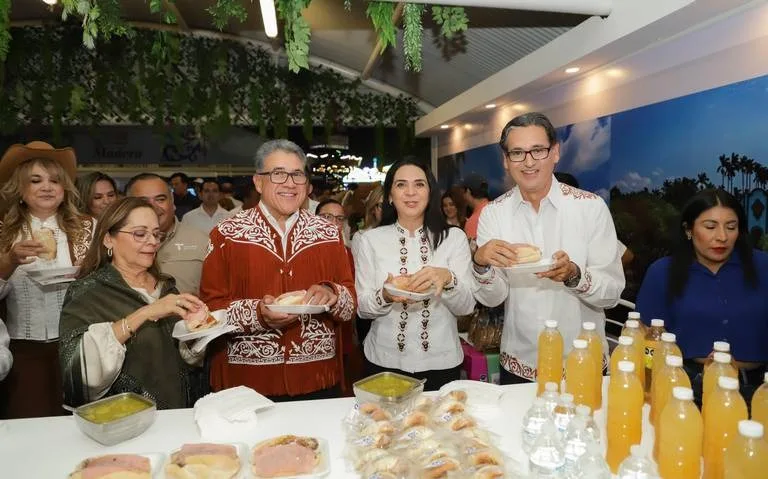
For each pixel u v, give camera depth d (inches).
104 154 325.7
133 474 48.9
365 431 56.2
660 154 132.6
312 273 82.5
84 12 103.4
